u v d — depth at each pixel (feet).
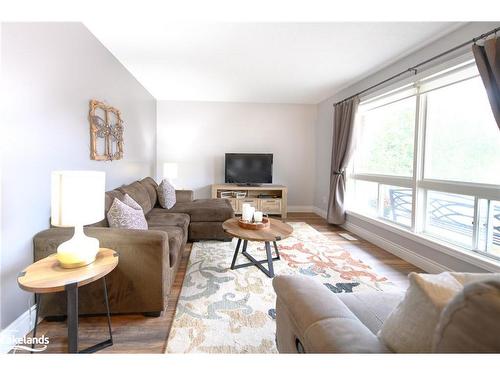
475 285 1.71
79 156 7.36
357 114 12.38
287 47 8.93
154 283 5.61
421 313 2.18
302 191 18.31
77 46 7.17
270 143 17.93
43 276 4.09
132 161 12.17
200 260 8.90
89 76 7.87
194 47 9.04
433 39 8.05
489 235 6.97
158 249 5.57
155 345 4.90
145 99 14.28
